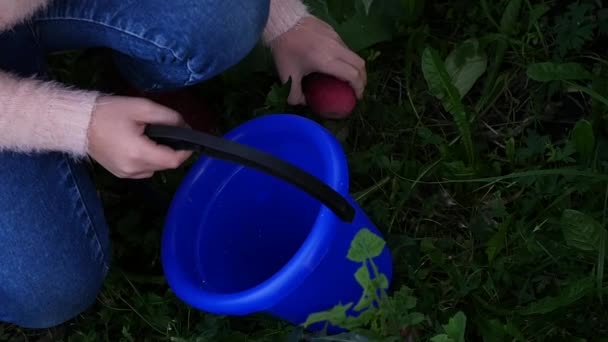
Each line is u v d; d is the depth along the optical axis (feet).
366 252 3.75
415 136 5.16
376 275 3.88
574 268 4.48
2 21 3.84
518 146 5.09
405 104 5.24
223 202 4.39
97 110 3.86
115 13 4.01
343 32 5.19
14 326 5.30
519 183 4.80
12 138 3.88
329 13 5.20
